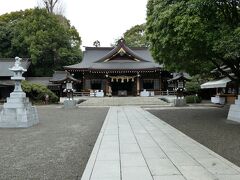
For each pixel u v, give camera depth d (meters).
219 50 11.56
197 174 5.36
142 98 33.78
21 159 7.03
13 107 13.45
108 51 48.16
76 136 10.52
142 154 7.10
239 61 14.48
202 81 36.28
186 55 13.85
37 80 42.03
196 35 11.88
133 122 14.41
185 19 11.89
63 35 47.22
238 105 14.09
